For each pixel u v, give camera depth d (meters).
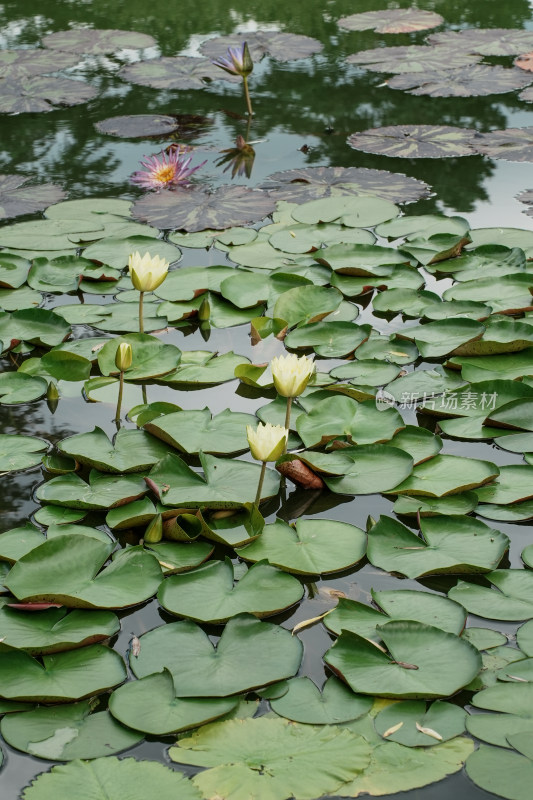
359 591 1.70
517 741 1.33
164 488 1.95
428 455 2.08
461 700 1.42
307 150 4.24
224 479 1.99
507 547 1.76
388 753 1.32
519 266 3.05
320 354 2.58
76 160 4.18
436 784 1.26
